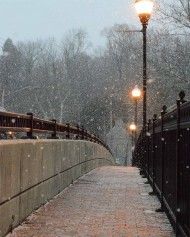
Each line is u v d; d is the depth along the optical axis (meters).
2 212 7.28
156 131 11.99
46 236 7.59
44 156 10.64
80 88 106.50
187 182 6.50
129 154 87.38
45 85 104.19
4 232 7.41
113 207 10.45
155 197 11.98
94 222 8.77
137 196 12.20
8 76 111.44
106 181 16.19
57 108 98.06
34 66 118.06
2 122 8.05
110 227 8.35
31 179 9.32
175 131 7.91
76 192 13.02
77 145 16.80
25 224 8.51
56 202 11.14
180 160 7.34
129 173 20.44
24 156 8.69
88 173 20.22
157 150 11.77
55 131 13.08
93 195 12.38
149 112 41.09
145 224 8.62
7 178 7.53
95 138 26.47
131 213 9.73
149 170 15.00
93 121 90.88
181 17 20.78
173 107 8.65
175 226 7.69
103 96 94.00
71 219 9.03
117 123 88.81
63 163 13.45
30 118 10.06
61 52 122.50
